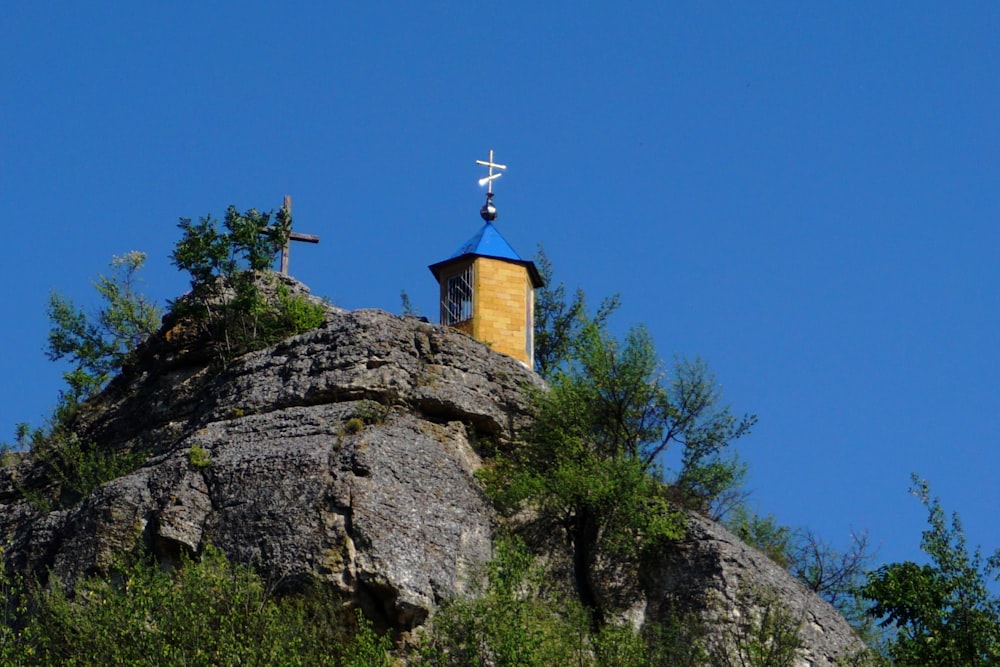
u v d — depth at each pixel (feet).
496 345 255.50
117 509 204.95
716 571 210.79
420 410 217.97
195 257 246.06
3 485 242.37
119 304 269.64
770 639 198.49
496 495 213.05
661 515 216.33
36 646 179.32
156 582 183.01
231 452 208.74
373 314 225.56
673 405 230.07
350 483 196.75
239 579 184.34
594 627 208.74
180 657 171.83
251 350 239.30
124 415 242.99
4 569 195.42
